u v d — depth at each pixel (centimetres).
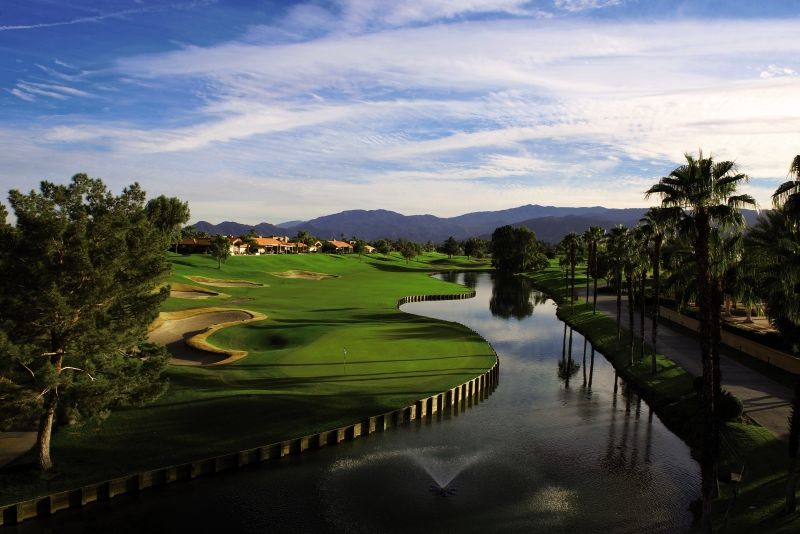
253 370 4300
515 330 7444
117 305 2606
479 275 18000
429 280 14300
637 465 3078
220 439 3075
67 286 2423
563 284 12569
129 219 2609
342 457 3127
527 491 2766
